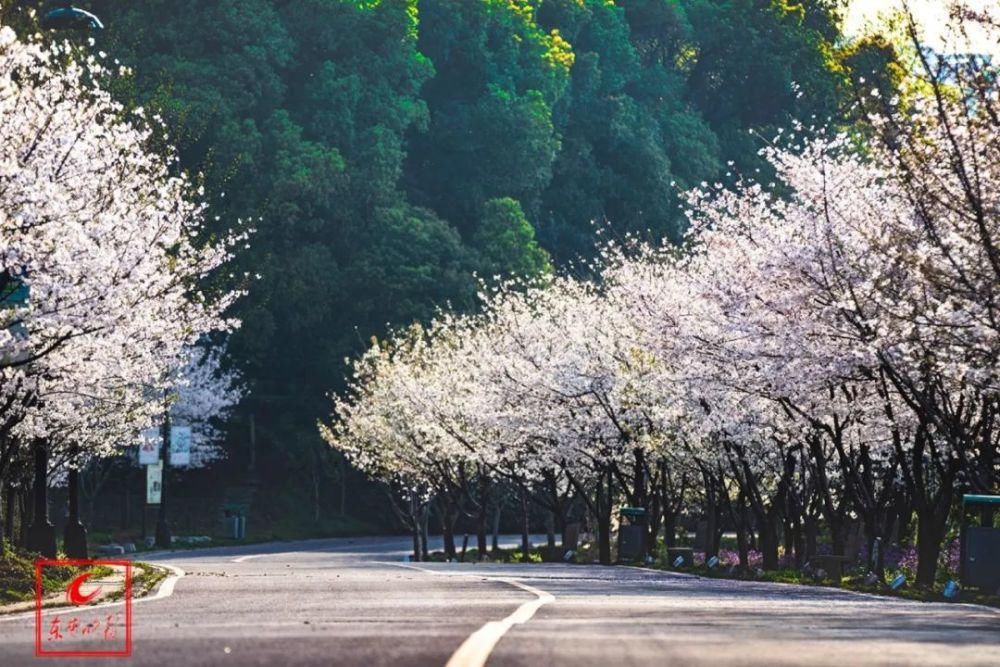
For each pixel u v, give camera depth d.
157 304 45.19
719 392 52.75
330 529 129.25
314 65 144.62
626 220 158.75
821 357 45.00
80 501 116.06
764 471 65.69
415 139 155.75
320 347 133.62
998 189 37.66
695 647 18.39
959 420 43.47
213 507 128.00
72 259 38.72
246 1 136.50
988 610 30.83
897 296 43.38
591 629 21.23
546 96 158.12
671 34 178.00
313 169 131.62
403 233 135.00
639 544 65.06
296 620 23.09
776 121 169.25
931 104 38.00
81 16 41.97
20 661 16.61
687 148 163.25
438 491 88.75
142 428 68.25
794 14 173.75
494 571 49.50
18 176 38.03
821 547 72.44
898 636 21.00
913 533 67.56
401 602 28.47
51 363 43.00
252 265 126.62
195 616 24.45
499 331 74.94
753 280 46.25
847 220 44.72
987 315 37.12
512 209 141.12
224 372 126.06
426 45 156.38
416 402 79.31
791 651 18.06
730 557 66.88
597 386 65.31
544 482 80.00
